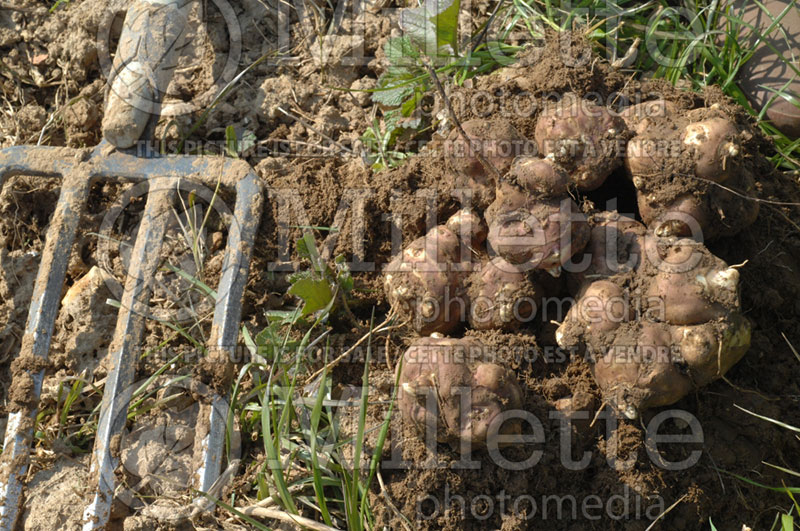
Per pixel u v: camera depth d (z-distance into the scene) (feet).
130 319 4.32
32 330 4.30
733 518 4.10
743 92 4.57
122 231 4.53
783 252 4.25
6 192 4.55
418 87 4.53
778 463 4.13
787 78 4.49
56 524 4.19
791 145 4.46
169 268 4.38
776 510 4.12
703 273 3.99
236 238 4.37
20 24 4.83
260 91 4.69
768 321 4.23
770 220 4.26
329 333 4.30
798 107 4.44
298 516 4.08
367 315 4.33
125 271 4.47
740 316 3.99
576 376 4.12
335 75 4.71
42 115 4.74
